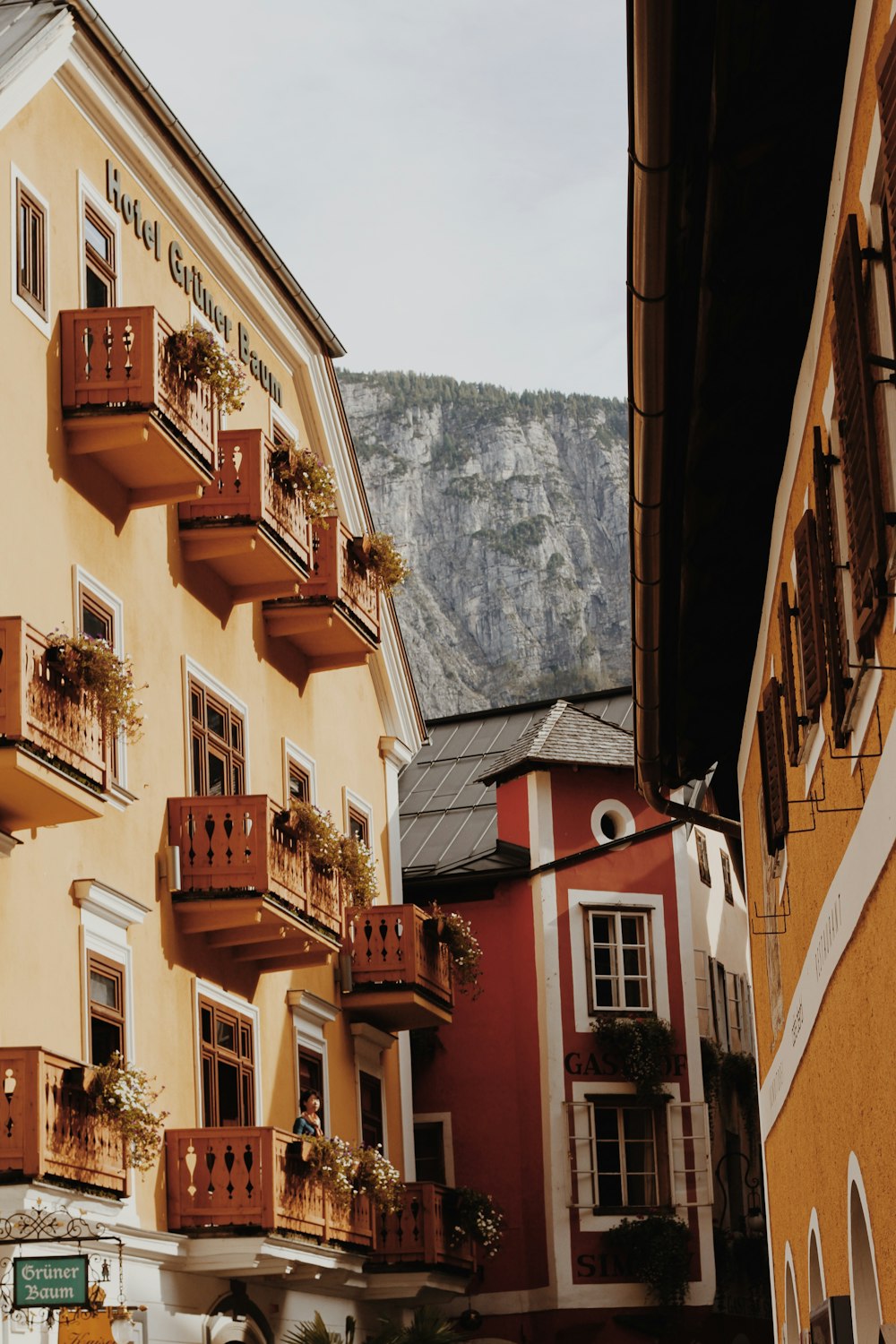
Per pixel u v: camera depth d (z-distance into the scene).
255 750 25.23
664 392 10.10
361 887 25.47
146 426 20.05
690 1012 33.91
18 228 19.50
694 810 17.20
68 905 19.16
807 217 9.41
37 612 19.00
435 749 39.59
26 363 19.34
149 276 22.91
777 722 11.64
